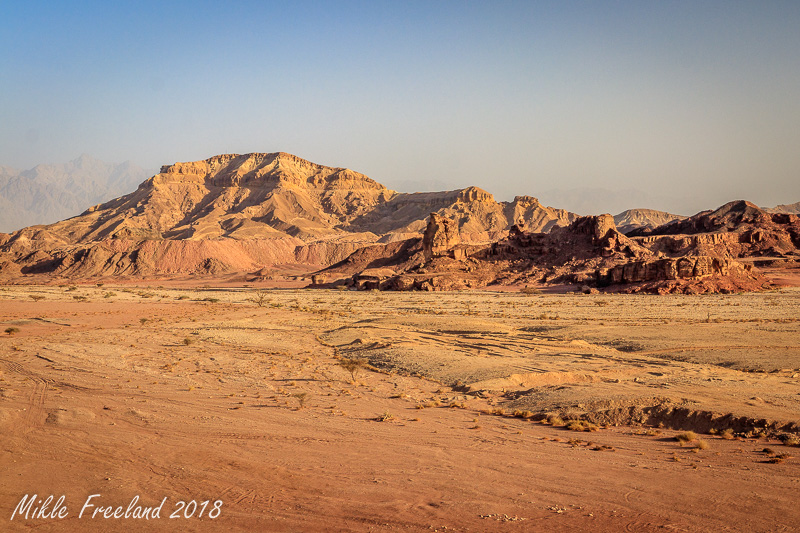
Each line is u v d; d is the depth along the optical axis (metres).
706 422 22.27
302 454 18.94
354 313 93.38
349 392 31.28
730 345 47.94
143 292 145.25
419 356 42.88
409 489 15.47
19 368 38.47
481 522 13.07
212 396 29.75
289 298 133.50
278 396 29.97
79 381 33.56
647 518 13.18
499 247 187.38
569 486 15.54
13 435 21.14
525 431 22.30
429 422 23.97
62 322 72.81
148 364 41.22
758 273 135.62
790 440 19.52
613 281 139.62
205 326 70.06
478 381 33.16
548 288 149.62
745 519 12.99
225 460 18.23
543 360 40.91
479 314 88.00
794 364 37.97
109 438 20.81
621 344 51.31
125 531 12.99
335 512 13.89
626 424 23.22
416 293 148.88
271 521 13.41
